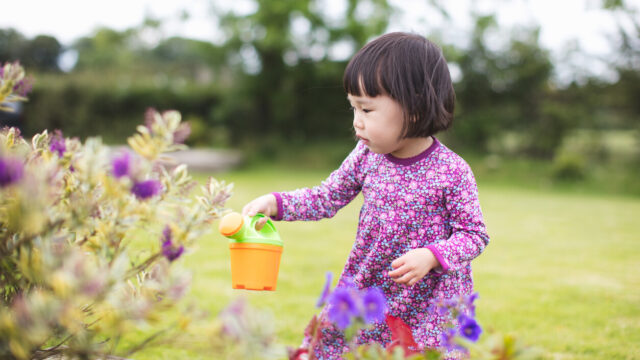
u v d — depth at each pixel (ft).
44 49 55.88
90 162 2.99
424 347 4.75
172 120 3.10
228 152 41.52
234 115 44.52
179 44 53.52
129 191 3.05
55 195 3.11
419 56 4.69
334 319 3.04
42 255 2.73
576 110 39.01
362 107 4.71
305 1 41.93
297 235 15.65
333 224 17.94
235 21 43.19
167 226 3.17
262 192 24.86
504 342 2.86
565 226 18.80
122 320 2.68
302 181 31.12
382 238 5.00
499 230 17.71
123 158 3.00
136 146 3.07
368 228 5.10
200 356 5.73
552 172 36.27
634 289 10.39
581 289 10.32
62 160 3.40
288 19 42.80
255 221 4.71
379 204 5.05
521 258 13.38
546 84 40.11
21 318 2.55
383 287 5.06
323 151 43.52
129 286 3.27
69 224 3.06
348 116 44.24
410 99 4.58
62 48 57.41
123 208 3.10
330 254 12.94
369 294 3.14
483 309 8.80
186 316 2.76
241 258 4.41
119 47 56.29
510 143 41.06
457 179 4.85
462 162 4.94
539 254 13.91
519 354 2.83
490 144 41.47
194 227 3.17
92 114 42.63
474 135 41.32
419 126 4.66
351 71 4.72
